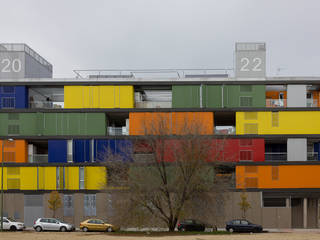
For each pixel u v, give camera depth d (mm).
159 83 54250
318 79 54031
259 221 51656
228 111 54062
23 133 53812
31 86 55188
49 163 53031
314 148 56531
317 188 52000
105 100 54156
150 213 38688
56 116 53969
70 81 54312
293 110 53531
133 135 53000
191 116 53469
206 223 39281
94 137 53250
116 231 42219
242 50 55219
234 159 52750
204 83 54094
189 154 38594
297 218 54938
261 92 54000
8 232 41625
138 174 38812
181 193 38406
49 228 44719
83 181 52531
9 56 55562
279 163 52562
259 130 53406
